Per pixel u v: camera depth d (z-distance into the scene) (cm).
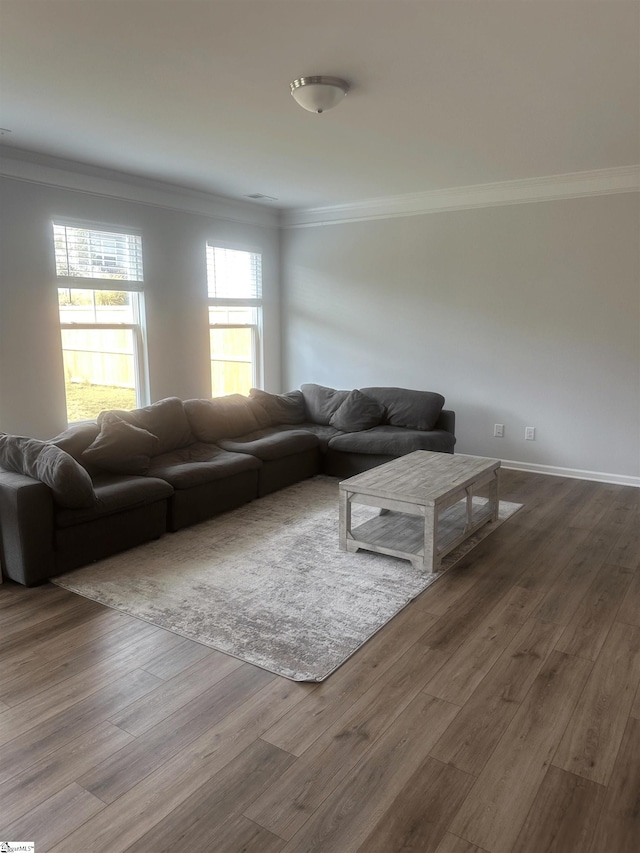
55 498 322
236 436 521
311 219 643
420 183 524
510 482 518
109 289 496
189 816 173
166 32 242
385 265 604
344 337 643
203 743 203
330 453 540
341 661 251
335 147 409
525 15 229
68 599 306
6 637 270
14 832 168
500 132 374
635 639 269
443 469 395
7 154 411
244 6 221
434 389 594
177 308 556
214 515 432
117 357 515
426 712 219
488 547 374
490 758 196
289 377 693
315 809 176
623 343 495
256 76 286
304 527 413
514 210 525
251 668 247
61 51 260
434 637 271
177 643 265
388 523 398
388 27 238
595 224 491
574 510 444
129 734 207
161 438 461
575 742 204
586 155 430
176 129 370
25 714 217
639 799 179
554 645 264
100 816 173
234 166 464
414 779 187
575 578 331
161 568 344
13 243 424
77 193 461
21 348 437
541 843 164
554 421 536
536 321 531
